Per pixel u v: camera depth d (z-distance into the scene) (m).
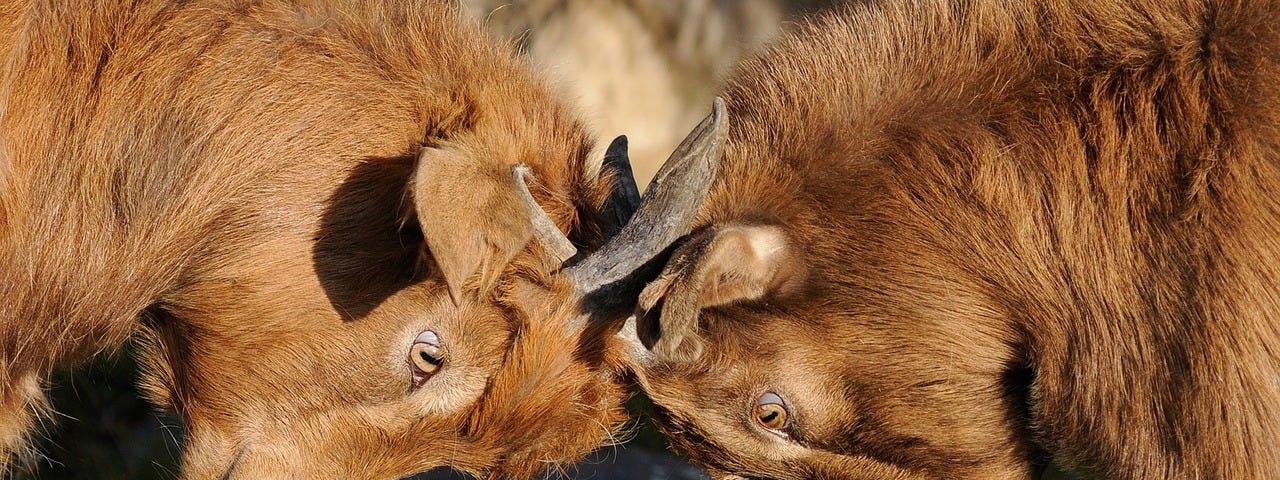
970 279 15.23
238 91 15.46
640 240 14.53
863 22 16.33
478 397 15.99
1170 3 14.79
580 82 30.67
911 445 16.12
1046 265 14.93
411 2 16.28
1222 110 14.12
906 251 15.25
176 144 15.49
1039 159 14.88
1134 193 14.50
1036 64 15.17
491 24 29.52
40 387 18.67
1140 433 14.84
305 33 15.67
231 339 16.09
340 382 16.03
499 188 14.10
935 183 15.17
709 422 16.33
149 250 15.82
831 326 15.61
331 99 15.53
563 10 31.28
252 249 15.62
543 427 16.11
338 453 16.41
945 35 15.67
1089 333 14.88
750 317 15.68
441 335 15.73
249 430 16.45
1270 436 14.27
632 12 31.86
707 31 32.19
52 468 22.00
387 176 15.44
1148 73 14.62
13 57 15.30
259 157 15.46
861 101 15.61
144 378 17.56
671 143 32.34
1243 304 14.00
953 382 15.57
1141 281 14.52
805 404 16.03
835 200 15.38
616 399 16.48
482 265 14.73
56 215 15.78
